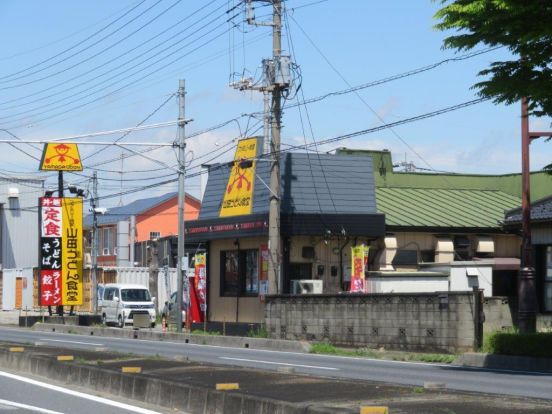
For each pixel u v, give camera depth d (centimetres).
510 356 2175
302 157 3688
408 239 3781
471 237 3866
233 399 1225
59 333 4166
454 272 3228
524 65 1531
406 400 1173
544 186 4250
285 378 1469
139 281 5684
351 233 3547
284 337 3145
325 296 2975
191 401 1319
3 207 7475
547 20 1410
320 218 3506
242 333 3678
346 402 1152
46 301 4716
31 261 7569
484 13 1451
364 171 3775
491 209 4103
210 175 4109
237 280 3825
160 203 7900
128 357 1912
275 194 3192
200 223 3906
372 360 2420
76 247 4791
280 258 3403
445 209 4022
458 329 2489
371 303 2800
